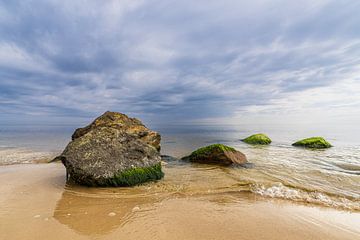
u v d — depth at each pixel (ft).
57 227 15.76
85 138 29.50
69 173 26.73
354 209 20.18
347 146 71.00
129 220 17.21
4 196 22.17
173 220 17.28
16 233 14.74
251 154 53.78
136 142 31.89
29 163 41.75
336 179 30.42
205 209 19.75
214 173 34.17
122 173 26.55
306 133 140.36
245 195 23.85
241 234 15.01
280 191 24.99
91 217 17.67
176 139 98.58
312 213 19.10
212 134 132.05
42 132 138.82
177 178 30.91
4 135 113.19
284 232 15.44
